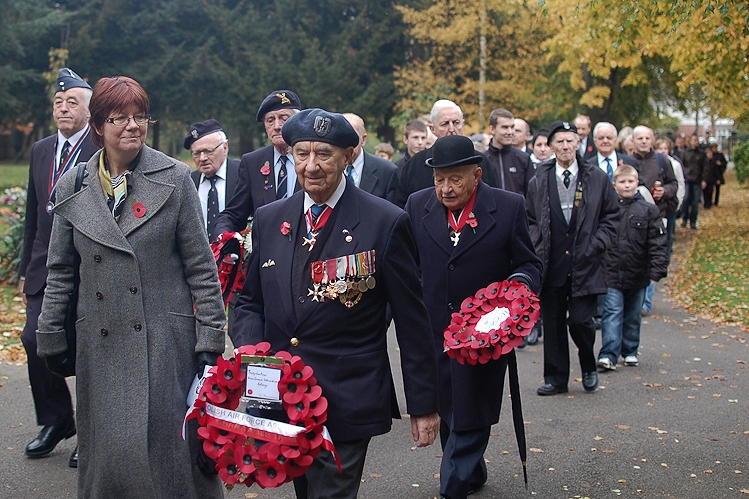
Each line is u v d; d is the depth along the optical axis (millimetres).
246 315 3424
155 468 3361
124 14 34875
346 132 3182
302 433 2984
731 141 61844
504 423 6148
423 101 25547
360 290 3229
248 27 34500
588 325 6809
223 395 3125
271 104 5562
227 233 5246
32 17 33312
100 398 3379
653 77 25562
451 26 24219
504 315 4059
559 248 6684
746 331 9719
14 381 7363
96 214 3398
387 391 3289
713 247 17578
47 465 5227
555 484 4910
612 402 6695
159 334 3418
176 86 35406
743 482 4895
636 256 7742
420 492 4836
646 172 11797
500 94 24578
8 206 12711
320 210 3303
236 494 4824
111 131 3379
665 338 9438
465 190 4531
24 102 35000
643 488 4824
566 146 6637
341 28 34469
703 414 6328
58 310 3512
